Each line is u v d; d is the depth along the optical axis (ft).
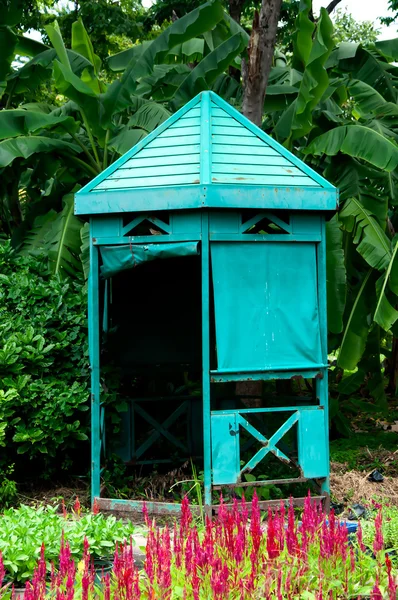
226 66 31.01
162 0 53.47
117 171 21.02
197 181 19.89
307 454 20.07
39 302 24.49
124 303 26.27
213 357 26.35
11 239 32.81
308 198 20.10
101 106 30.91
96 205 20.18
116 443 24.21
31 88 36.29
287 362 20.12
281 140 31.58
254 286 20.04
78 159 32.65
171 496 22.95
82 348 23.53
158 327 26.30
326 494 20.30
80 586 12.44
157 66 35.83
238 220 19.93
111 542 15.46
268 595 12.00
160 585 11.76
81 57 33.78
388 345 45.39
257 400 29.22
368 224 29.19
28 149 29.86
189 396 25.81
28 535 15.12
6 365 21.86
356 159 32.35
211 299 26.35
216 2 30.19
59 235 30.40
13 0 32.45
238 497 21.74
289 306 20.30
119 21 55.67
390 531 15.93
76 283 27.20
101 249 20.80
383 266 28.19
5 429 21.79
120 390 26.48
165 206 19.63
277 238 20.22
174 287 26.40
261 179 20.20
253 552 13.07
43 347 23.31
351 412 36.50
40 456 22.89
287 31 53.98
